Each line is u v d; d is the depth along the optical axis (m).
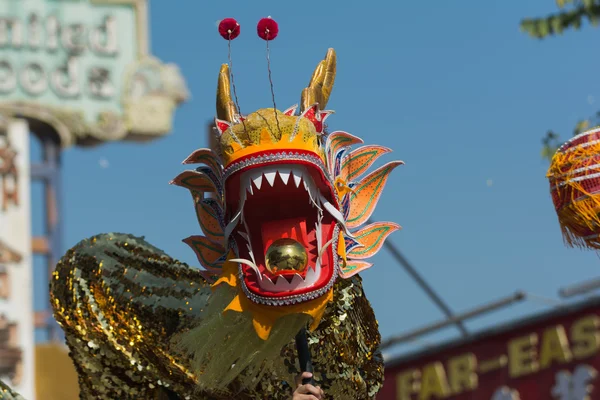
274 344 4.90
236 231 4.74
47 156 25.80
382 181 5.30
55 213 25.47
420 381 18.11
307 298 4.60
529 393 16.70
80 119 26.06
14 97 25.62
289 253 4.59
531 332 16.81
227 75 5.00
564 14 10.20
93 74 26.41
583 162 5.29
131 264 5.50
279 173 4.55
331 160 5.08
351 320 5.39
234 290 4.98
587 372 16.03
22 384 23.06
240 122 4.78
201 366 5.13
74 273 5.43
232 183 4.66
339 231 4.83
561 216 5.40
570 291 15.96
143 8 27.28
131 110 26.36
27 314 24.06
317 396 4.73
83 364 5.25
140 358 5.24
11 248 24.41
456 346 17.73
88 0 26.77
